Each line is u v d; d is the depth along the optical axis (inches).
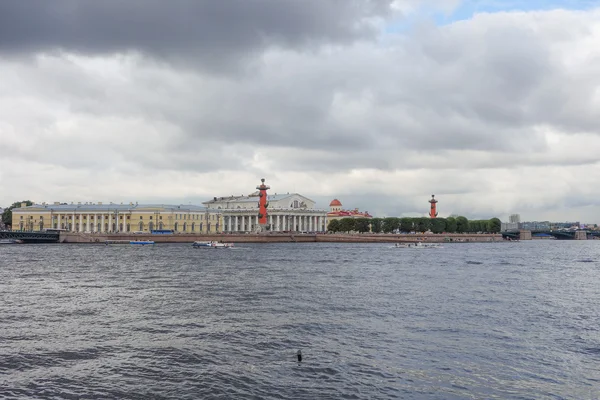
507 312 1841.8
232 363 1231.5
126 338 1451.8
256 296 2182.6
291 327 1579.7
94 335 1485.0
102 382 1114.7
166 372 1172.5
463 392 1063.6
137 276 2965.1
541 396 1047.6
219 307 1913.1
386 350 1332.4
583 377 1151.0
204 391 1066.7
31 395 1046.4
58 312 1814.7
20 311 1831.9
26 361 1245.7
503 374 1163.3
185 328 1567.4
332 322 1651.1
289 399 1028.5
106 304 1977.1
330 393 1055.6
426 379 1130.0
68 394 1051.9
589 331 1551.4
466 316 1756.9
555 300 2129.7
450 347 1363.2
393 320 1685.5
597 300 2142.0
